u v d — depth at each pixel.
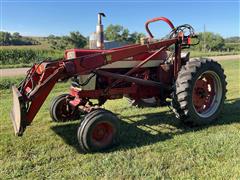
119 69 4.79
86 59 4.08
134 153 3.80
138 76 5.03
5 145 4.20
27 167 3.51
